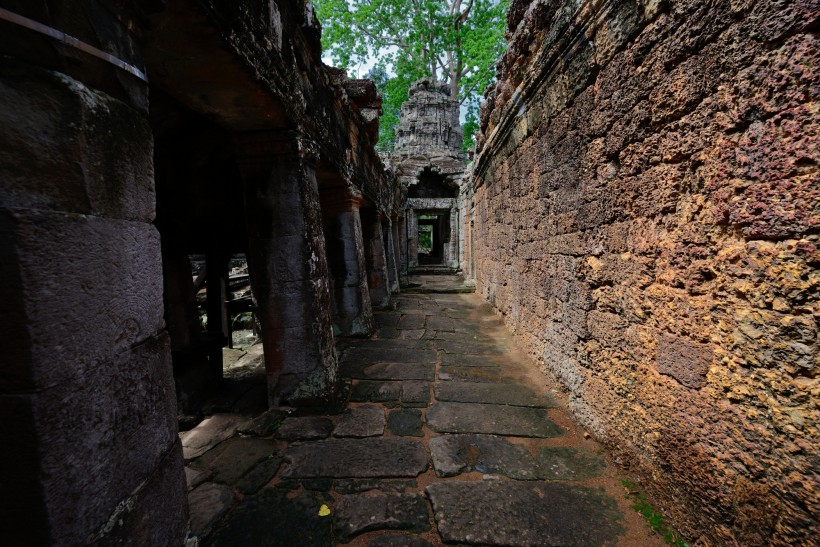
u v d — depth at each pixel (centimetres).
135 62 127
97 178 106
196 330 375
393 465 247
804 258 125
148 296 130
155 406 131
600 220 262
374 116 580
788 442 132
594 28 254
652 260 207
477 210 939
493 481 229
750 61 139
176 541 140
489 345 519
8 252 84
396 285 1015
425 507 211
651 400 209
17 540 90
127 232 119
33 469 88
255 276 325
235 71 209
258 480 235
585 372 290
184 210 377
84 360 101
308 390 331
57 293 93
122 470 114
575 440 275
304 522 201
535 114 399
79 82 101
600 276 264
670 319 192
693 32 166
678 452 187
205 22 163
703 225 169
